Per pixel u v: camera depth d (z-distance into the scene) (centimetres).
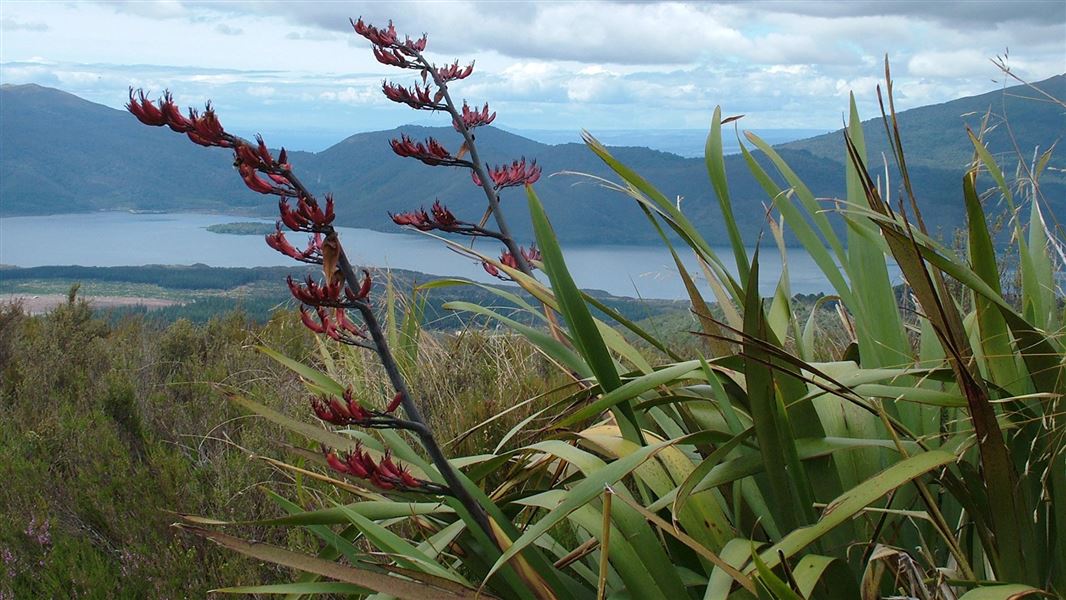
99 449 307
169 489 275
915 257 172
